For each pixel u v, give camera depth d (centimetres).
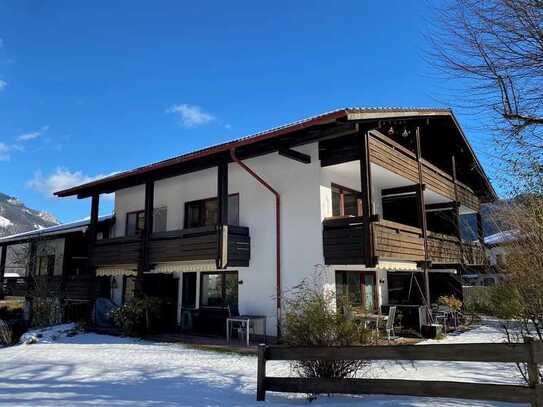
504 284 782
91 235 1719
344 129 1084
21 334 1666
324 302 730
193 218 1605
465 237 1867
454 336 1330
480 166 1745
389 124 1326
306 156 1261
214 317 1437
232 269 1423
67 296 1761
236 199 1454
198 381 802
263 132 1230
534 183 715
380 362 909
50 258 2092
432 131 1675
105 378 846
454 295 1653
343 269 1316
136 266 1552
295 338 695
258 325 1311
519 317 688
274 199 1341
